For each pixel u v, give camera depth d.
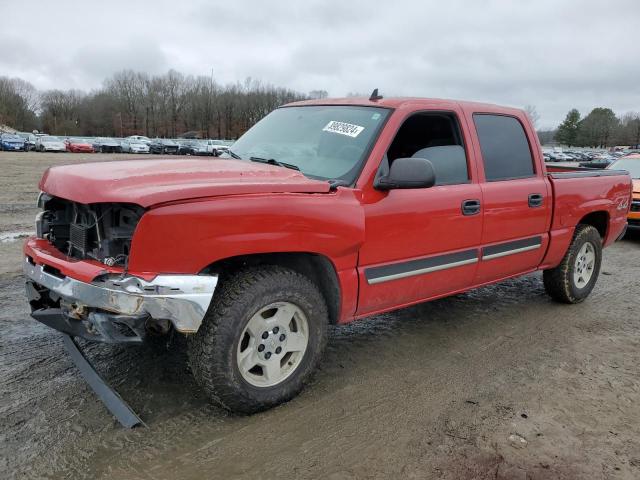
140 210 2.61
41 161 29.31
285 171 3.34
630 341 4.55
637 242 9.52
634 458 2.88
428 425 3.11
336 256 3.24
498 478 2.66
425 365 3.91
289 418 3.10
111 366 3.57
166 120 100.12
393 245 3.55
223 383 2.88
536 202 4.61
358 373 3.73
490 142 4.36
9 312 4.51
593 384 3.72
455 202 3.90
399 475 2.66
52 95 105.06
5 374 3.43
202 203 2.67
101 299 2.62
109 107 100.62
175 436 2.86
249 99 93.50
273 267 3.06
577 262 5.36
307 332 3.20
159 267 2.62
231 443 2.83
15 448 2.69
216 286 2.93
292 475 2.62
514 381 3.72
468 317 4.99
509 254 4.48
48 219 3.39
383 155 3.51
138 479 2.52
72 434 2.83
